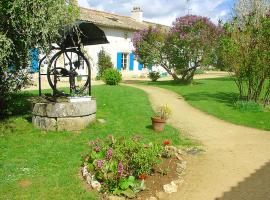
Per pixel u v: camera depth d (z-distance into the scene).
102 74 26.20
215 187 5.61
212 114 12.28
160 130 9.03
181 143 8.16
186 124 10.52
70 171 5.98
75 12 8.36
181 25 23.27
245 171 6.38
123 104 13.29
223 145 8.21
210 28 22.75
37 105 8.85
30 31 8.06
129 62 33.16
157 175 5.81
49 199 4.92
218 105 14.27
